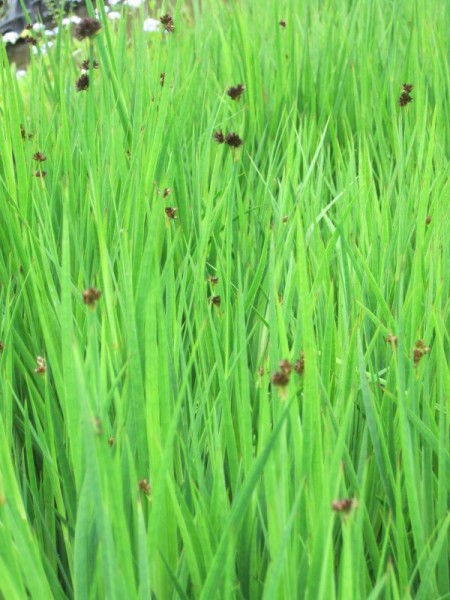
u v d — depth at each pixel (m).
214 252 0.43
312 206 0.44
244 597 0.26
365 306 0.35
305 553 0.23
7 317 0.35
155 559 0.24
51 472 0.29
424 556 0.25
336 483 0.22
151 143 0.46
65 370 0.25
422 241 0.37
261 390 0.26
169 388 0.27
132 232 0.39
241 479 0.27
